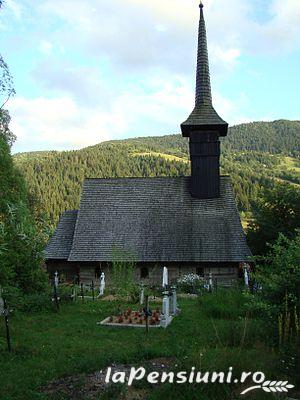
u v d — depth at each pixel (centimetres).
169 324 1412
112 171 12200
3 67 1120
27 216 1423
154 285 2961
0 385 806
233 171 12588
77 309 1744
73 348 1091
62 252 3272
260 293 1002
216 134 3312
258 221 3109
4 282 1520
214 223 3162
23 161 12538
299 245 983
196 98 3431
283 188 3188
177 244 3077
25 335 1234
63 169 11894
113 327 1394
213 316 1519
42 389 791
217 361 736
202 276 3000
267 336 917
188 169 12412
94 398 711
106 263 3094
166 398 667
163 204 3334
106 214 3328
